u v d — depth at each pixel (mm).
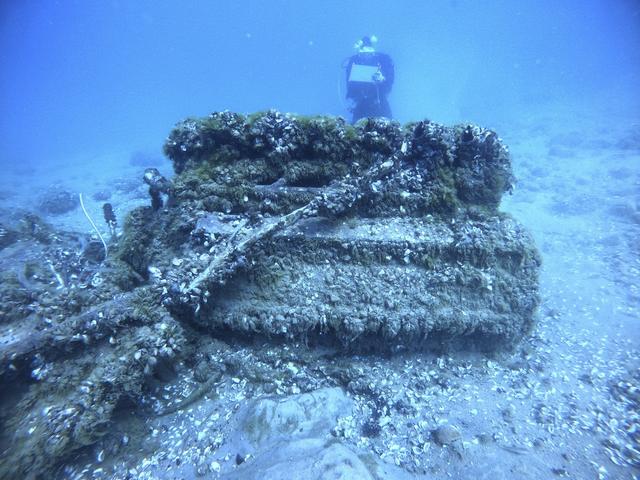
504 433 3277
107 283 3822
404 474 2916
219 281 3350
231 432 3238
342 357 3855
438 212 4098
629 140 14398
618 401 3598
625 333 4605
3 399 3047
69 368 3053
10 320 3363
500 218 4047
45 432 2691
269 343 3795
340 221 3957
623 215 8570
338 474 2422
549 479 2816
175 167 4621
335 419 3348
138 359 3064
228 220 3939
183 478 2918
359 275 3750
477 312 3689
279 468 2547
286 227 3793
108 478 2930
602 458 3061
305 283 3721
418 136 4090
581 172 12453
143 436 3242
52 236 5625
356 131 4191
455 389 3688
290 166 4184
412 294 3682
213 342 3826
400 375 3771
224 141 4246
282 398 3441
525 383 3801
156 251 4137
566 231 8148
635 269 6215
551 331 4645
